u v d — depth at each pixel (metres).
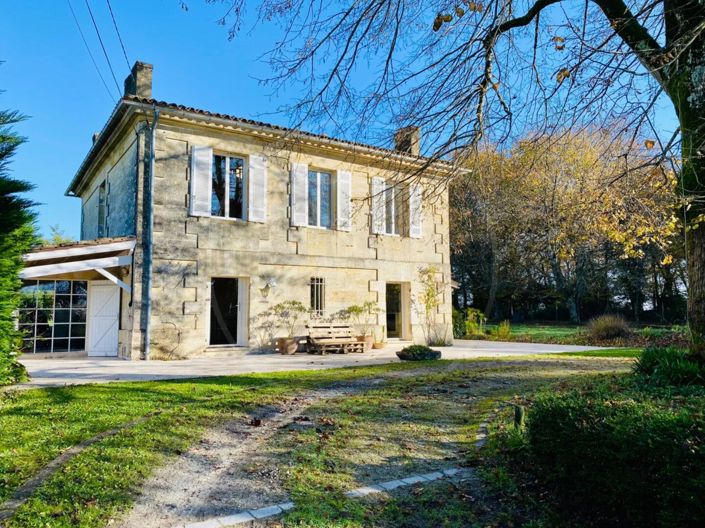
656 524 2.72
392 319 16.14
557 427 3.38
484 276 28.77
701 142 5.32
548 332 22.27
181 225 12.02
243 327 12.98
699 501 2.42
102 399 6.41
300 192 13.95
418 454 4.48
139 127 11.71
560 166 13.62
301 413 5.97
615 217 9.12
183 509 3.26
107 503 3.27
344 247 14.70
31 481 3.60
